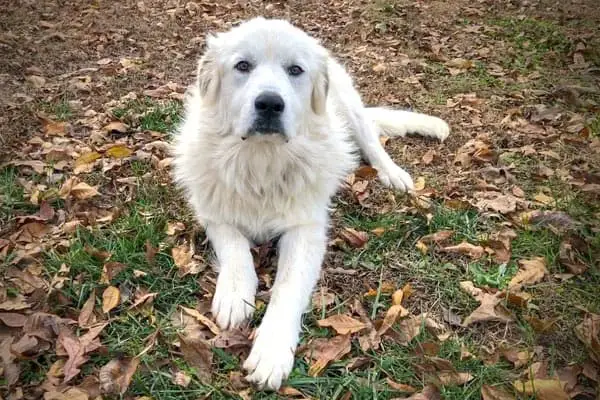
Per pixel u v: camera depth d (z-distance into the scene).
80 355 1.01
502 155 1.58
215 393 0.99
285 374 1.01
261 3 2.69
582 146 1.62
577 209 1.38
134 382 1.00
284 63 1.24
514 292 1.17
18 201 1.34
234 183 1.24
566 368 1.04
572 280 1.21
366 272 1.22
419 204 1.37
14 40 2.04
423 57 2.15
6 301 1.10
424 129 1.64
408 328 1.10
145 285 1.17
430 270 1.23
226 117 1.25
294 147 1.24
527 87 1.93
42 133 1.58
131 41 2.13
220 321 1.09
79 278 1.16
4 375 0.99
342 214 1.38
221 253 1.20
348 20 2.50
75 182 1.40
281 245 1.24
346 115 1.52
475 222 1.35
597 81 1.96
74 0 2.49
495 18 2.55
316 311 1.14
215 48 1.28
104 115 1.66
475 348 1.08
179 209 1.36
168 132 1.61
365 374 1.03
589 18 2.51
